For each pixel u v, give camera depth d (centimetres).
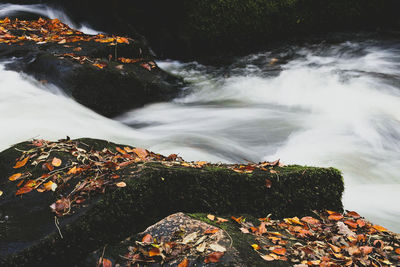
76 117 612
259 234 308
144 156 395
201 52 1184
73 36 843
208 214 324
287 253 283
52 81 667
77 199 293
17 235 269
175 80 862
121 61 786
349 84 912
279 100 867
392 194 514
